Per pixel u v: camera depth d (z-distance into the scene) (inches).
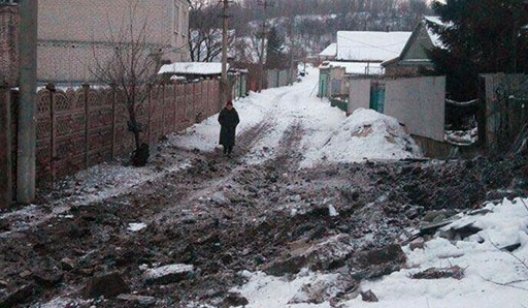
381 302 196.4
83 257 289.6
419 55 1284.4
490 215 265.6
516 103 464.4
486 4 638.5
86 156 508.7
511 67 636.1
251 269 267.7
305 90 2596.0
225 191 464.8
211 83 1138.7
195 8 1978.3
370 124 729.6
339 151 695.7
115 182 478.9
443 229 269.4
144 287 249.0
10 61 729.0
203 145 760.3
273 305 210.1
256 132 936.9
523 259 214.2
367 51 2289.6
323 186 488.1
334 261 249.3
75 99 478.3
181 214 392.5
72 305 228.1
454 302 188.5
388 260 238.5
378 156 658.2
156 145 688.4
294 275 246.4
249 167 605.3
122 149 602.2
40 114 420.5
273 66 3134.8
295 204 419.5
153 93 702.5
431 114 661.9
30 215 362.6
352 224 346.3
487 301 184.2
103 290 236.8
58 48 1302.9
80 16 1301.7
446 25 746.8
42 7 1288.1
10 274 263.4
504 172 397.1
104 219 362.9
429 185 431.2
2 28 732.0
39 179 426.3
